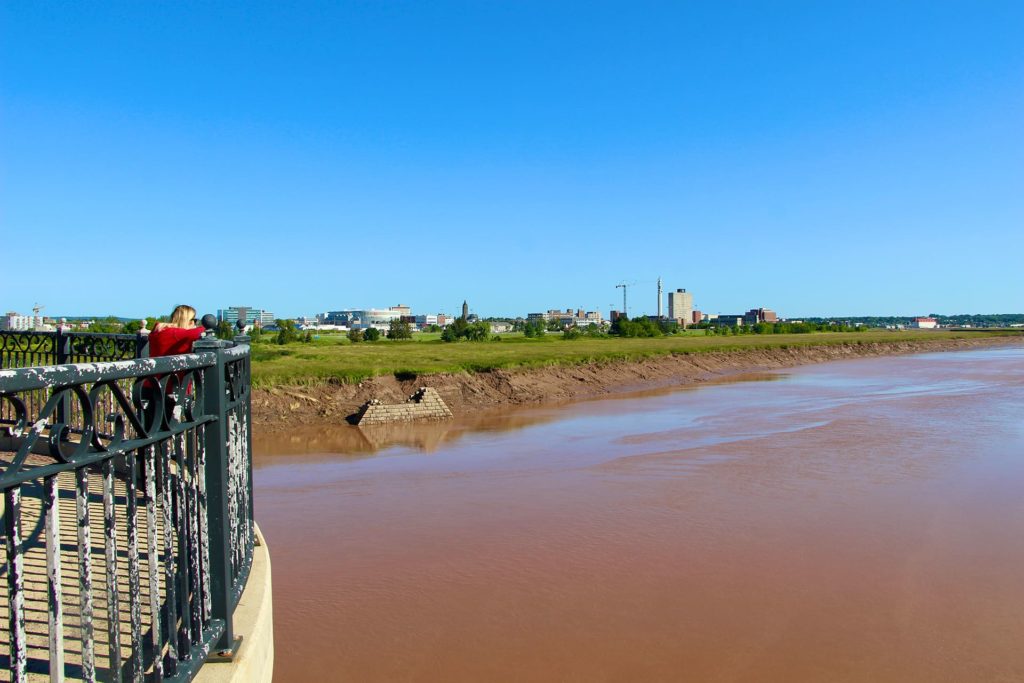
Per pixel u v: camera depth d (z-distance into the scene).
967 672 9.20
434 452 23.91
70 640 4.00
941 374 59.78
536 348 60.31
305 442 26.06
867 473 20.17
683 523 15.41
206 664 3.70
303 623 10.55
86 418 2.44
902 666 9.33
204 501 3.66
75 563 5.26
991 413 33.12
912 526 15.11
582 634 10.22
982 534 14.55
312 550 13.73
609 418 32.28
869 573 12.48
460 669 9.24
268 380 31.22
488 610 11.01
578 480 19.52
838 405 36.78
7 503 2.12
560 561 13.12
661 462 21.84
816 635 10.19
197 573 3.55
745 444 24.89
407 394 34.19
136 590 2.86
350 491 18.31
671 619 10.70
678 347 67.38
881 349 95.44
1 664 3.56
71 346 9.94
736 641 10.01
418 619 10.68
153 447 3.03
